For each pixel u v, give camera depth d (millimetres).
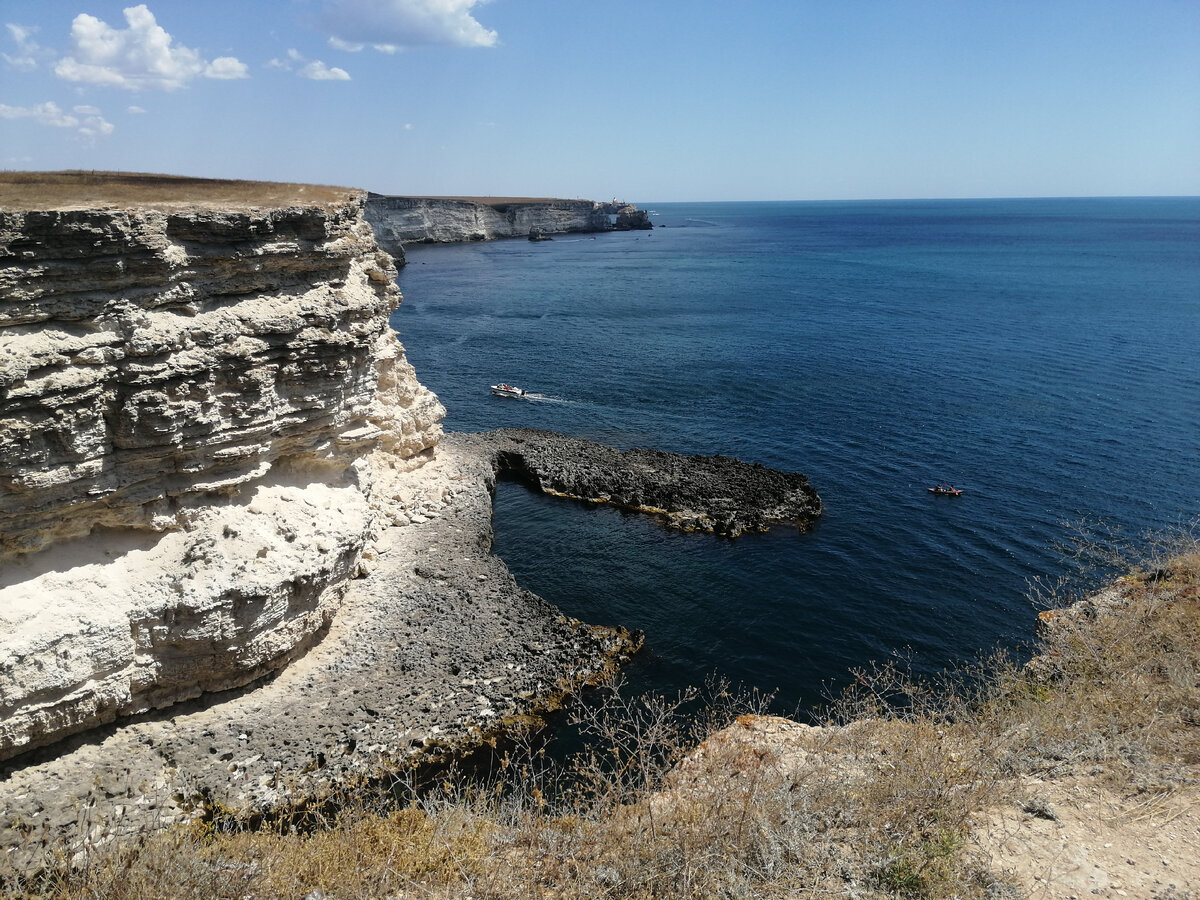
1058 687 15477
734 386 68250
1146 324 90188
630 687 27875
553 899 11195
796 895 10609
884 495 45094
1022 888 10219
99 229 18812
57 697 19406
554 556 37875
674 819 12469
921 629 31656
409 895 11570
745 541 39688
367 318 26438
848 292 122938
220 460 22500
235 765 21328
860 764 13836
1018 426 55719
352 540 26031
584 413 61344
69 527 20344
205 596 21500
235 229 21734
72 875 13547
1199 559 19438
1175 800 11648
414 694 25406
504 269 155000
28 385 18047
